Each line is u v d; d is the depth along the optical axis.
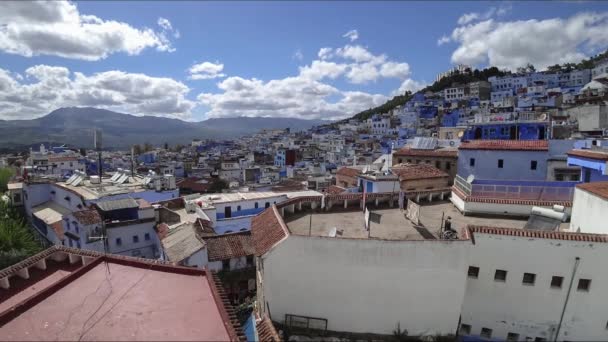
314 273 17.45
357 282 17.31
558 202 21.73
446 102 157.12
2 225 37.31
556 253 16.88
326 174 88.31
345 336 17.77
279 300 17.83
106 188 51.31
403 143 77.69
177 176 107.88
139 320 11.34
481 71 198.75
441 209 24.62
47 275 20.89
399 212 23.98
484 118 63.81
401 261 16.92
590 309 16.94
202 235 34.44
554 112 74.75
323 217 22.86
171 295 12.97
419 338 17.55
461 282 17.05
